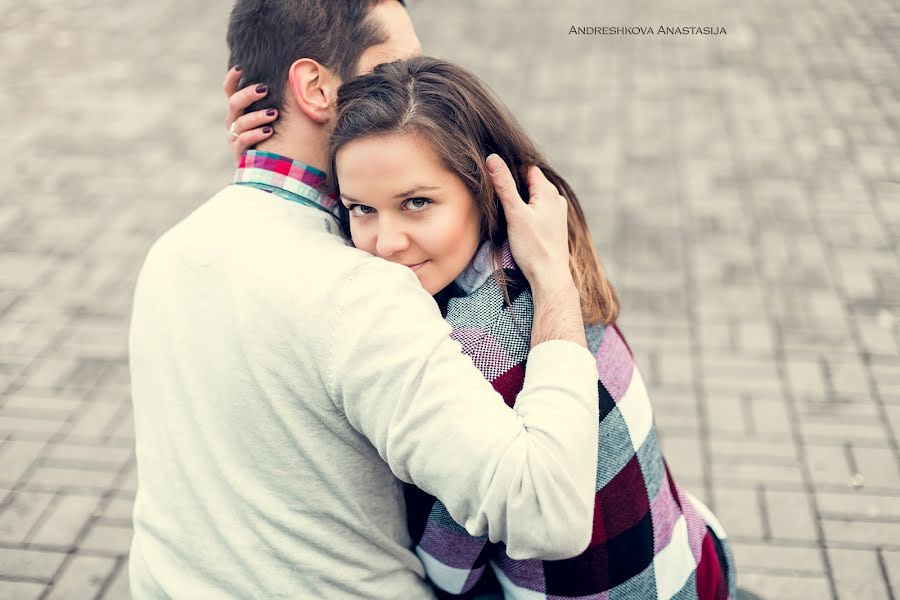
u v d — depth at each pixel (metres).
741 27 9.59
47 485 4.36
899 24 9.54
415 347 1.50
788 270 5.70
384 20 1.92
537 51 9.16
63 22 10.21
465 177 1.65
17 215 6.58
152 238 6.29
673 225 6.22
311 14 1.84
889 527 3.94
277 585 1.67
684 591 1.87
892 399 4.63
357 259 1.62
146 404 1.77
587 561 1.74
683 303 5.44
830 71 8.51
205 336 1.68
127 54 9.36
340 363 1.52
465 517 1.52
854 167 6.87
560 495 1.46
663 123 7.65
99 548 4.04
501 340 1.71
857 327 5.16
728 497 4.14
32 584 3.89
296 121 1.89
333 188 1.78
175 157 7.34
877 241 5.96
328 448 1.62
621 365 1.84
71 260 6.07
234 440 1.66
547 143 7.38
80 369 5.09
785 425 4.51
